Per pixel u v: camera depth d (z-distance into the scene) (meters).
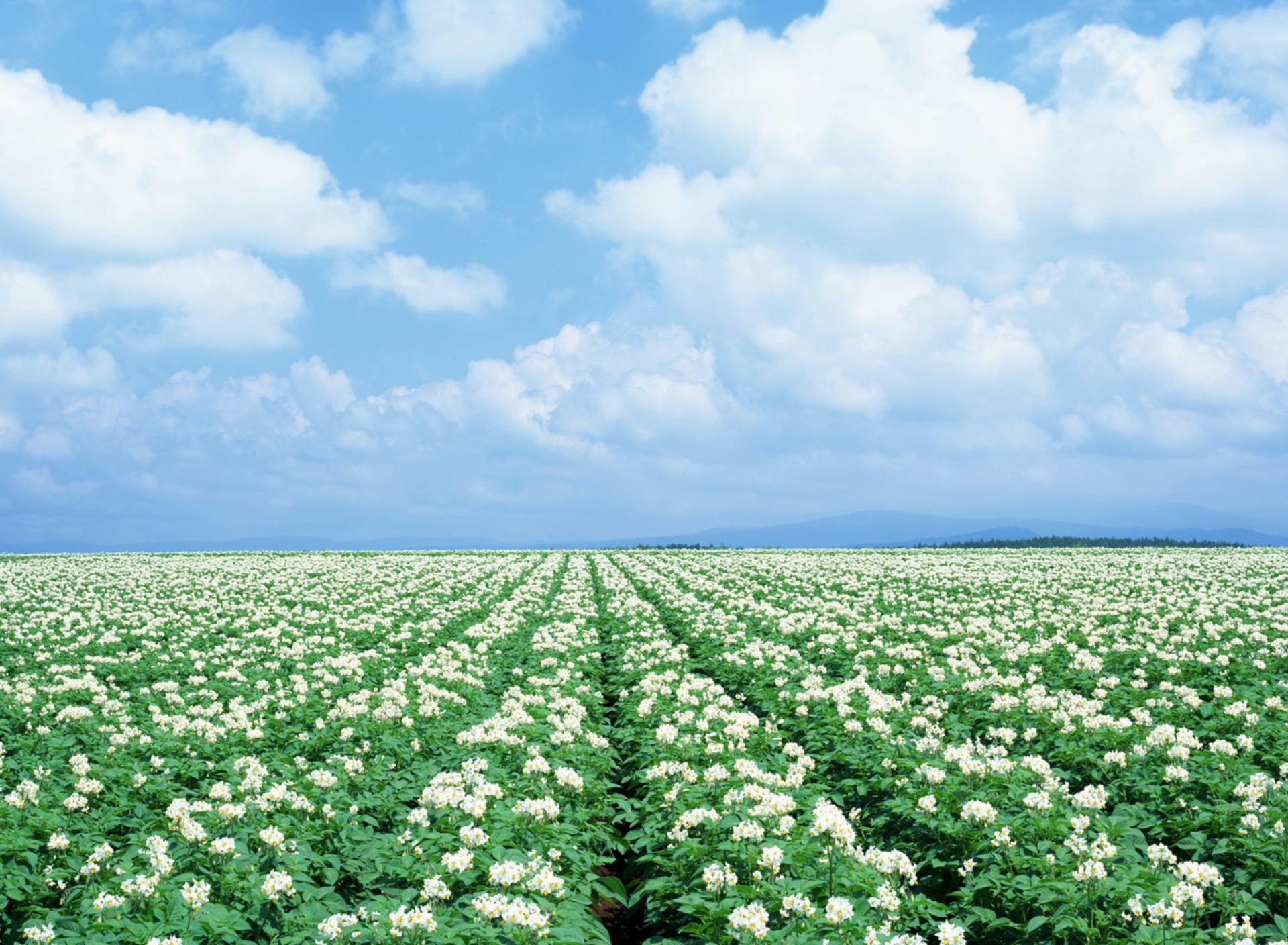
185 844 9.34
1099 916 7.98
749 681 21.33
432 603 36.41
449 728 15.87
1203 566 50.25
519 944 7.37
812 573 48.47
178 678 22.72
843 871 8.97
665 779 12.30
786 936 7.53
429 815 10.23
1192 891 7.70
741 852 9.10
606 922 11.24
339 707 16.28
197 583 46.84
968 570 48.94
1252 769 12.22
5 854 9.33
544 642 26.33
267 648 26.64
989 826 9.88
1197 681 19.45
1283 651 21.97
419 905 8.03
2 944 8.05
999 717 16.19
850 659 23.02
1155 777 12.12
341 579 48.94
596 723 17.78
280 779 12.84
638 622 31.52
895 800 11.43
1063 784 11.87
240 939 7.72
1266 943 8.16
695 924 8.27
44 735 15.61
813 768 14.34
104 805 11.79
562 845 10.03
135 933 7.53
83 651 26.59
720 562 61.12
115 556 74.44
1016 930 8.48
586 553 81.06
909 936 7.48
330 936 7.25
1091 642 24.22
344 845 10.14
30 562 66.44
